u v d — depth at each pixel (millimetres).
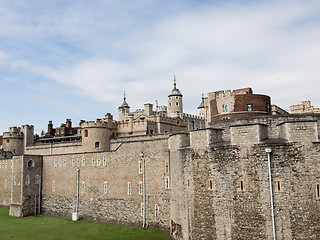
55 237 38156
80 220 47906
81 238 37031
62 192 53000
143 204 40656
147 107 66062
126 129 61500
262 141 24125
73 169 51625
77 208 49781
